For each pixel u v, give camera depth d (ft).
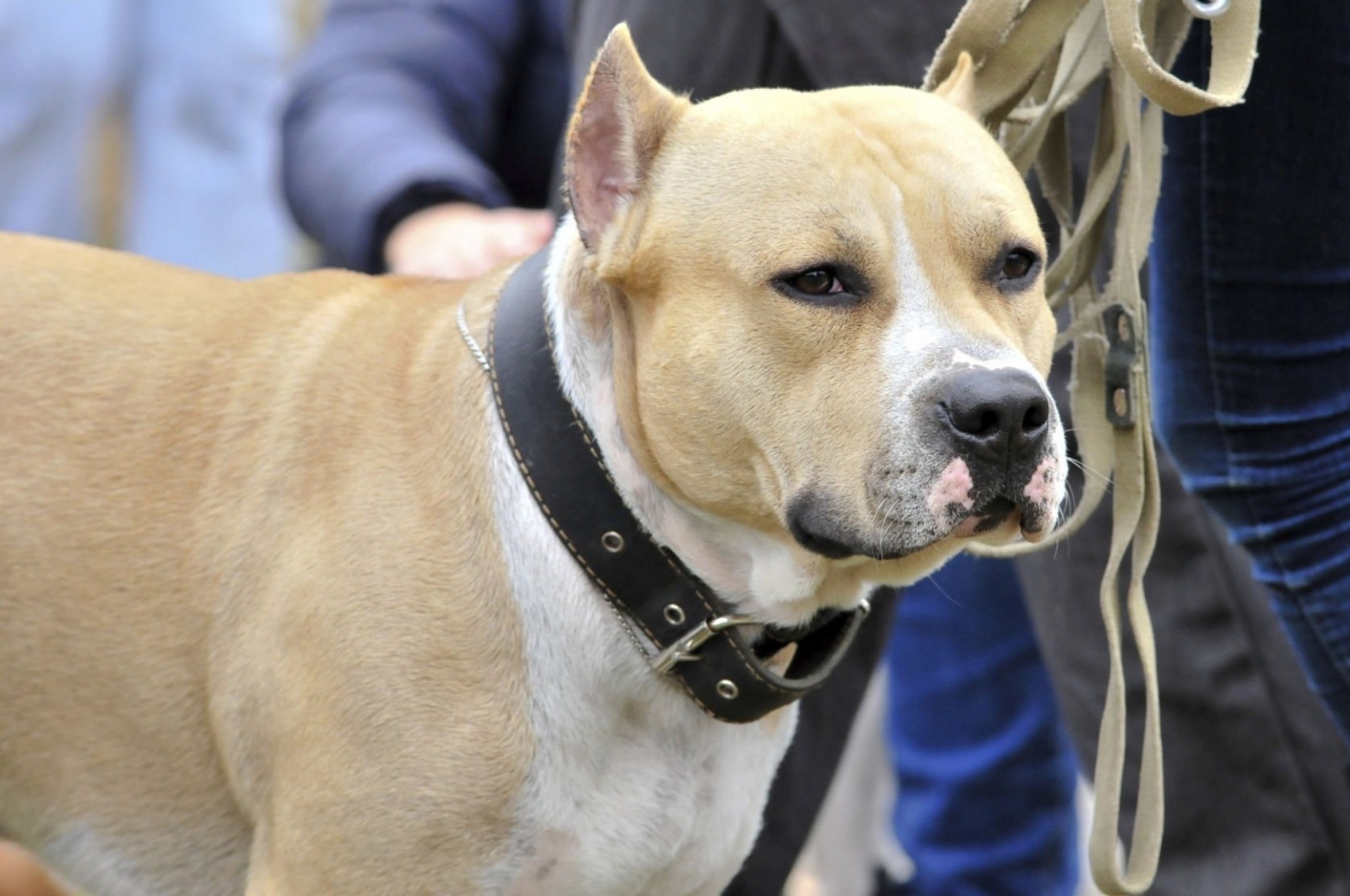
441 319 16.35
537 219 22.18
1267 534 16.69
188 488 16.08
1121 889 16.02
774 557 15.31
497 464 15.37
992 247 14.74
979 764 27.14
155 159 32.42
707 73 19.84
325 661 15.03
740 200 14.61
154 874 16.56
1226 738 19.95
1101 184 16.53
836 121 14.94
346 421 15.78
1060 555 20.52
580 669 15.26
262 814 15.69
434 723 14.92
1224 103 14.53
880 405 14.16
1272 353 16.19
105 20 31.63
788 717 16.66
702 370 14.62
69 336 16.70
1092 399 16.80
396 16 25.07
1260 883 19.90
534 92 26.05
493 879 15.24
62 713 16.26
